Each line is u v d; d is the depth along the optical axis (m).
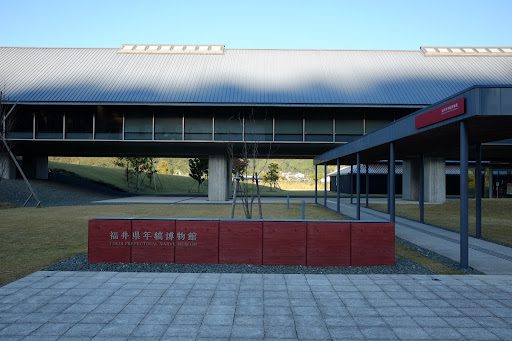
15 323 6.10
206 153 38.31
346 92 35.12
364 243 10.19
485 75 38.31
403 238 15.06
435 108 10.70
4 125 32.16
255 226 10.28
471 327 6.03
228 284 8.29
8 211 25.05
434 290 7.93
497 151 34.88
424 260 10.92
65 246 12.73
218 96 34.09
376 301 7.23
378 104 33.44
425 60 42.78
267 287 8.09
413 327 6.02
